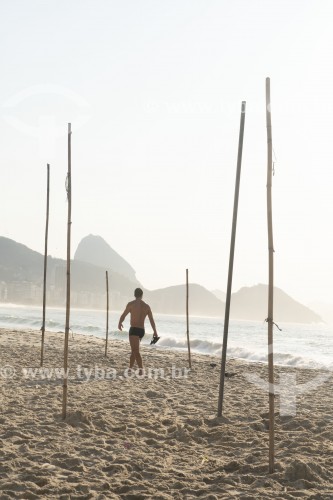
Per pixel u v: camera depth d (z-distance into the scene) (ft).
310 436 20.97
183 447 19.33
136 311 40.09
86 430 20.81
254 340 118.42
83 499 13.88
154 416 24.02
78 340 72.02
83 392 29.37
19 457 17.04
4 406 24.75
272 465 16.34
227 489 14.84
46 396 27.58
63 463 16.69
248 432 21.40
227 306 24.34
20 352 48.93
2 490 14.21
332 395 32.22
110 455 17.74
